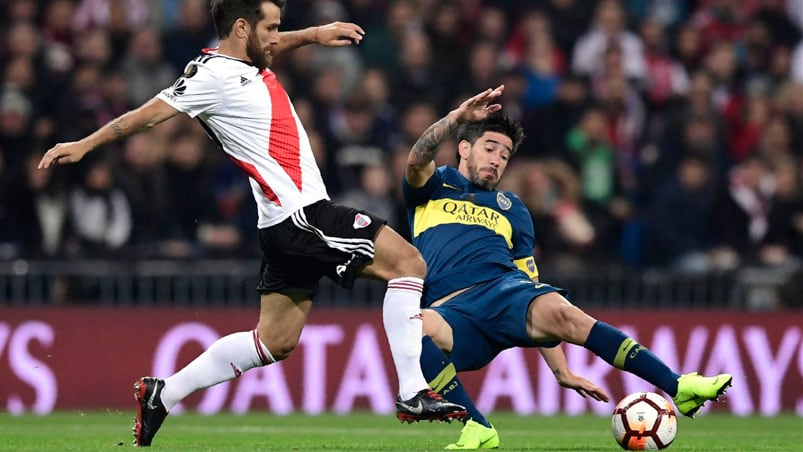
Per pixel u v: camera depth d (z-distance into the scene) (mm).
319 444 28469
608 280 46062
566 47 58125
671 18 62156
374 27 56000
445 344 26188
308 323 44875
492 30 56375
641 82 57188
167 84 52812
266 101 23672
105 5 55844
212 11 24109
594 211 49688
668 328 45812
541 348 26984
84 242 46438
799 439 31547
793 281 46406
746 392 45750
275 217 23719
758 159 53969
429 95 53125
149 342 44625
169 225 47688
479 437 25172
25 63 50406
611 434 33625
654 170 52625
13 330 44188
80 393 44188
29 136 47875
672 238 49781
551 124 53406
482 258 27000
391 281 23844
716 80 58031
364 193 47969
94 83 50094
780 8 62625
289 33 25438
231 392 44406
